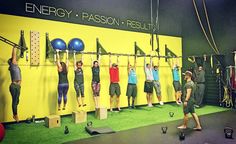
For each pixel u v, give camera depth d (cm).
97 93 784
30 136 536
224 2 927
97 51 820
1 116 655
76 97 782
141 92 938
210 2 971
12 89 622
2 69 658
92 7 820
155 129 582
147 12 970
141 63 940
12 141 498
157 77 925
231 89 887
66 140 502
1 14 654
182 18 1076
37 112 712
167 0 1016
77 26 786
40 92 719
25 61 692
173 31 1050
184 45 1070
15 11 675
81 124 650
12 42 632
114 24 871
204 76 913
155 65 967
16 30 677
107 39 852
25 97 691
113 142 484
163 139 500
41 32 720
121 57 888
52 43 712
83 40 797
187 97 558
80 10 793
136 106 923
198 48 1016
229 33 914
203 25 998
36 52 709
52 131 578
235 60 868
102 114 711
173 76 979
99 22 834
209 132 548
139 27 941
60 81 711
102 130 557
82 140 499
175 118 710
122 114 776
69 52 730
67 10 767
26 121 684
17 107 676
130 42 913
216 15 955
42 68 723
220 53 943
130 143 475
